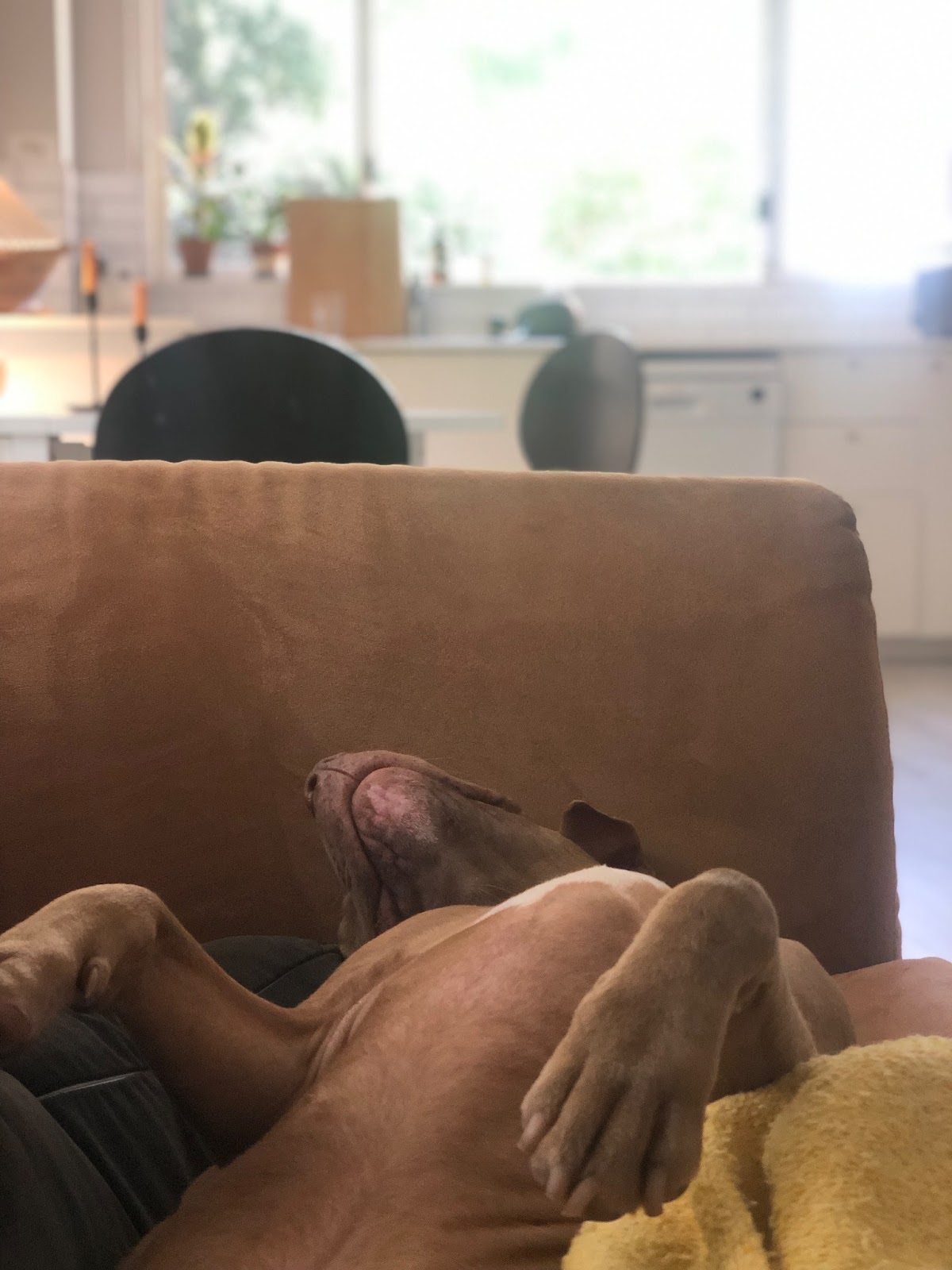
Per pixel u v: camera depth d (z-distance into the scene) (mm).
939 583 5348
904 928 2455
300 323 5059
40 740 1108
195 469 1225
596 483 1281
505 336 5301
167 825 1127
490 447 4766
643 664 1211
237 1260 694
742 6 5711
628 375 3445
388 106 5680
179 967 774
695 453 5148
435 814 992
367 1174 727
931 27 5676
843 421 5301
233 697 1151
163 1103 910
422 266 5738
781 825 1207
